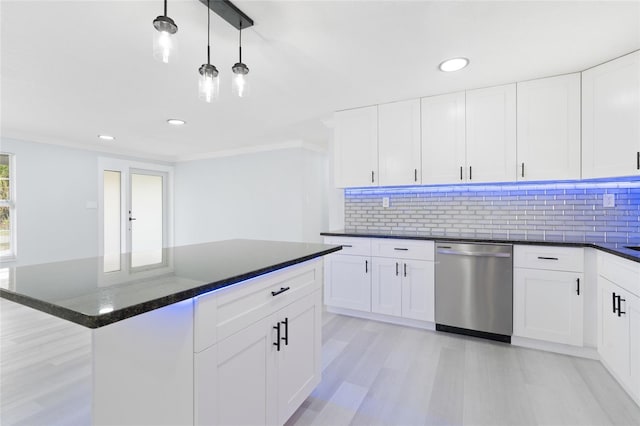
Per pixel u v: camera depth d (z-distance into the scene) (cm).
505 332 249
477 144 272
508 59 216
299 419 163
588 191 262
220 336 110
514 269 245
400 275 288
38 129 387
